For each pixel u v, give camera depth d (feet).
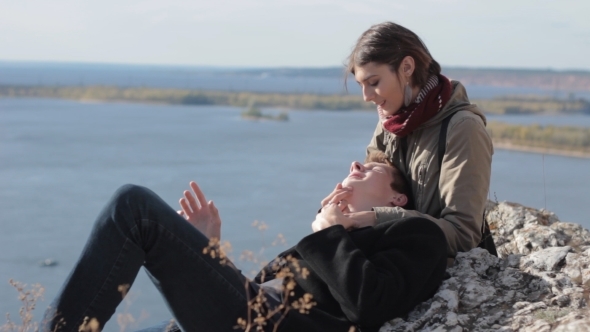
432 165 9.96
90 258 7.57
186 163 359.05
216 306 7.88
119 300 7.60
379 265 8.30
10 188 279.49
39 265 158.61
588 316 7.44
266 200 244.63
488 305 8.45
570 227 11.48
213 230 10.03
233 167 342.03
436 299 8.52
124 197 7.76
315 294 8.36
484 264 9.28
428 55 9.98
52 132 522.88
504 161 330.13
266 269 9.11
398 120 10.12
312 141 475.31
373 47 9.83
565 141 421.18
